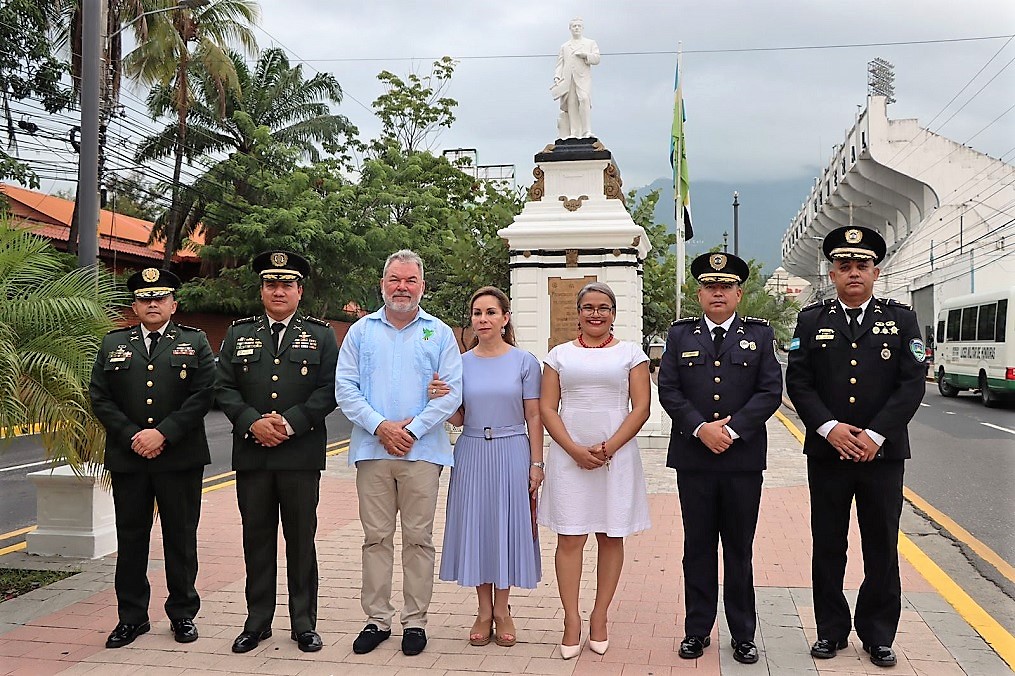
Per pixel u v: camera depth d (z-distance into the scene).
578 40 14.58
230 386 5.24
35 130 19.97
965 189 40.59
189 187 25.44
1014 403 22.72
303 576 5.13
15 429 5.83
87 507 7.03
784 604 5.84
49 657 4.88
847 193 50.41
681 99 19.20
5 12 19.33
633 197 23.69
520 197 25.88
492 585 5.25
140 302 5.36
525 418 5.33
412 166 27.70
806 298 79.38
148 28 22.19
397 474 5.13
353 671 4.67
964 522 9.00
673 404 5.04
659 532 8.04
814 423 4.85
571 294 13.54
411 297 5.27
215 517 8.77
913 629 5.29
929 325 38.25
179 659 4.85
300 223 23.22
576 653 4.92
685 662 4.80
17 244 6.21
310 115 29.36
